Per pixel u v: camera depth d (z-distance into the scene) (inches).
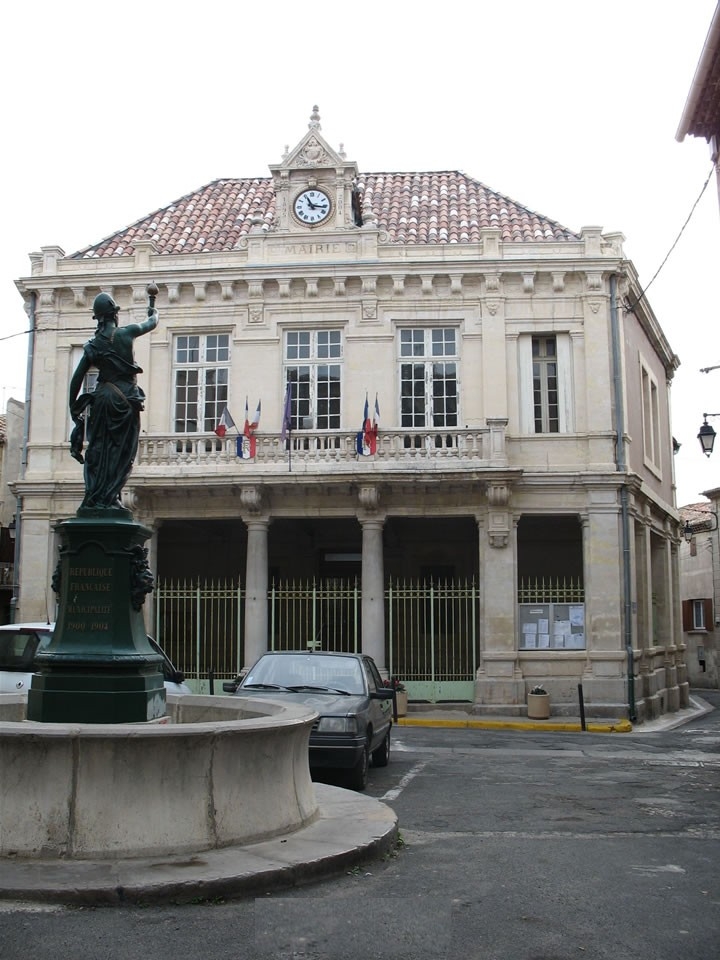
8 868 267.1
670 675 1143.0
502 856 328.8
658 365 1269.7
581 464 952.9
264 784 311.1
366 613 930.1
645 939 240.8
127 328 402.3
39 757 279.1
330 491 950.4
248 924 244.2
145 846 280.4
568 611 935.0
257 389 992.9
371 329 987.9
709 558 1761.8
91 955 219.1
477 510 946.1
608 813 422.0
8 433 1325.0
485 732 823.7
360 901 268.1
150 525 975.0
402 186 1162.0
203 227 1098.7
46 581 985.5
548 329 976.3
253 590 944.9
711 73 671.8
